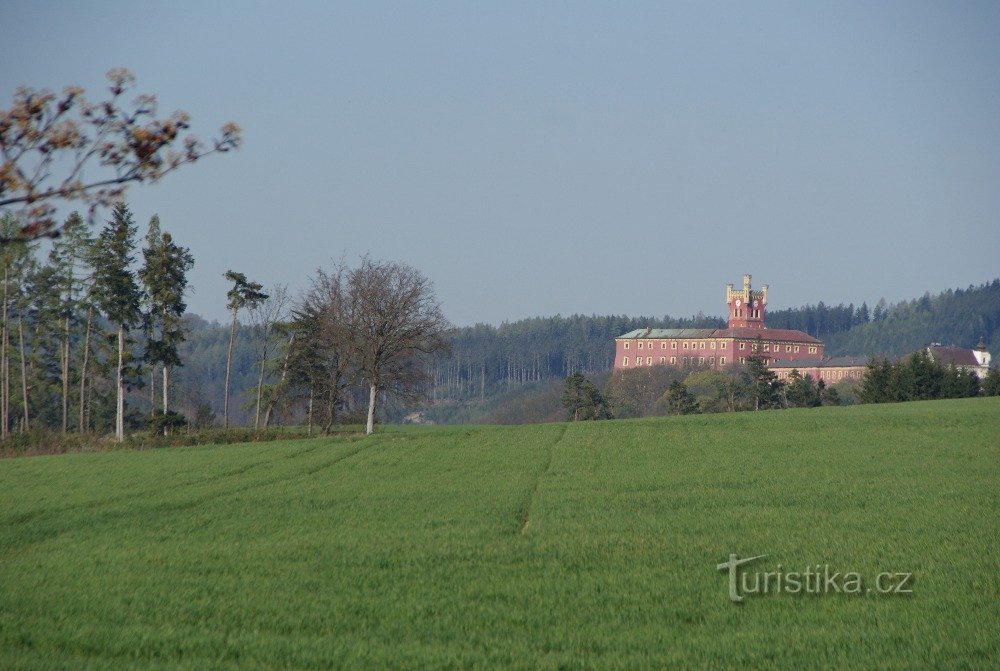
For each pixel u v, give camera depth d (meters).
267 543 114.81
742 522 120.00
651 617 78.69
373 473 187.88
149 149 48.41
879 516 121.25
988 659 65.62
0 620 80.44
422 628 76.50
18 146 47.50
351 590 89.38
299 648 70.56
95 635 75.25
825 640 70.75
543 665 65.94
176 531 126.12
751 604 81.88
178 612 82.75
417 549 108.12
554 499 145.12
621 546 106.88
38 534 126.25
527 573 94.94
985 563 93.69
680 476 166.75
